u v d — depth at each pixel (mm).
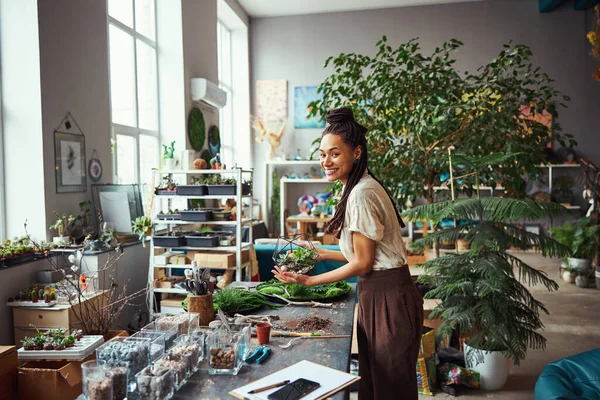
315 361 1548
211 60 6848
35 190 3674
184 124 5906
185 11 5973
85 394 1225
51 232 3758
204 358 1591
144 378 1238
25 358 2084
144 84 5707
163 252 4484
